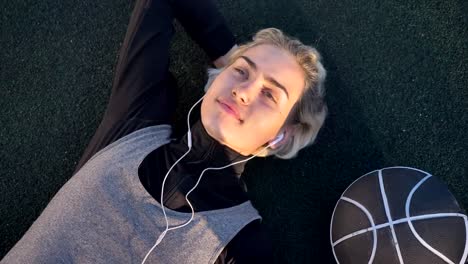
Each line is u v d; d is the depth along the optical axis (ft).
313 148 3.62
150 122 3.11
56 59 3.59
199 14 3.28
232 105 2.91
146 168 2.98
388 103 3.63
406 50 3.66
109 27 3.63
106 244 2.85
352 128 3.62
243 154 3.10
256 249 2.96
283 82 2.91
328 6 3.68
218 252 2.89
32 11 3.59
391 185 3.14
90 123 3.57
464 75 3.64
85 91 3.59
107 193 2.90
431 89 3.63
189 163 3.06
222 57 3.40
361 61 3.65
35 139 3.52
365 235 3.09
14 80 3.54
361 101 3.63
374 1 3.68
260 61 2.92
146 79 3.13
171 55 3.66
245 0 3.68
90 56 3.61
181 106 3.62
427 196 3.10
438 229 3.03
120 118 3.09
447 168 3.59
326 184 3.60
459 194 3.57
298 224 3.58
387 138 3.61
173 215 2.92
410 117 3.62
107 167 2.95
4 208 3.46
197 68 3.66
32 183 3.49
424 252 3.01
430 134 3.62
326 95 3.63
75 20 3.62
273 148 3.18
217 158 3.07
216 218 2.96
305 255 3.56
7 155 3.49
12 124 3.51
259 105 2.89
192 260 2.88
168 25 3.22
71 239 2.82
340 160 3.61
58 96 3.57
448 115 3.62
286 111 2.97
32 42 3.58
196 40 3.37
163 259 2.87
